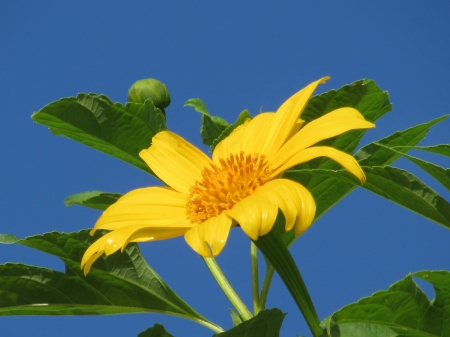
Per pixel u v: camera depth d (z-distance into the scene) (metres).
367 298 0.41
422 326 0.42
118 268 0.47
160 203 0.47
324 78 0.46
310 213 0.41
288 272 0.43
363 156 0.46
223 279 0.45
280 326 0.41
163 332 0.42
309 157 0.43
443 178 0.42
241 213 0.41
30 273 0.47
